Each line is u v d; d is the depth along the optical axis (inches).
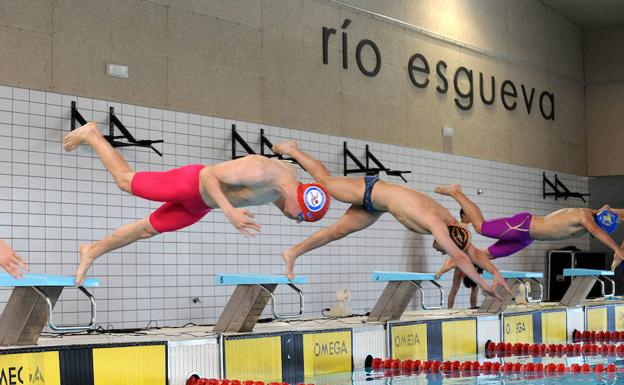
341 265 609.0
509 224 523.8
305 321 486.6
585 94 966.4
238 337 374.3
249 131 547.8
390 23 676.1
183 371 352.5
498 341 543.2
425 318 496.1
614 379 389.1
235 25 545.3
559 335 608.1
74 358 315.0
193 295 505.7
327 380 390.0
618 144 946.1
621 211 534.9
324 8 614.2
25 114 432.8
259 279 379.6
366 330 443.8
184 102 509.7
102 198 463.8
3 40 426.3
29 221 431.5
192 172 303.4
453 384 372.5
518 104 840.9
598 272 617.9
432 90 719.1
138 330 420.2
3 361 292.0
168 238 494.9
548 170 882.8
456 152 743.7
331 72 616.1
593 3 879.7
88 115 459.2
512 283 567.5
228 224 528.7
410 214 381.1
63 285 318.7
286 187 298.4
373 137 650.2
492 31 804.6
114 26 474.9
